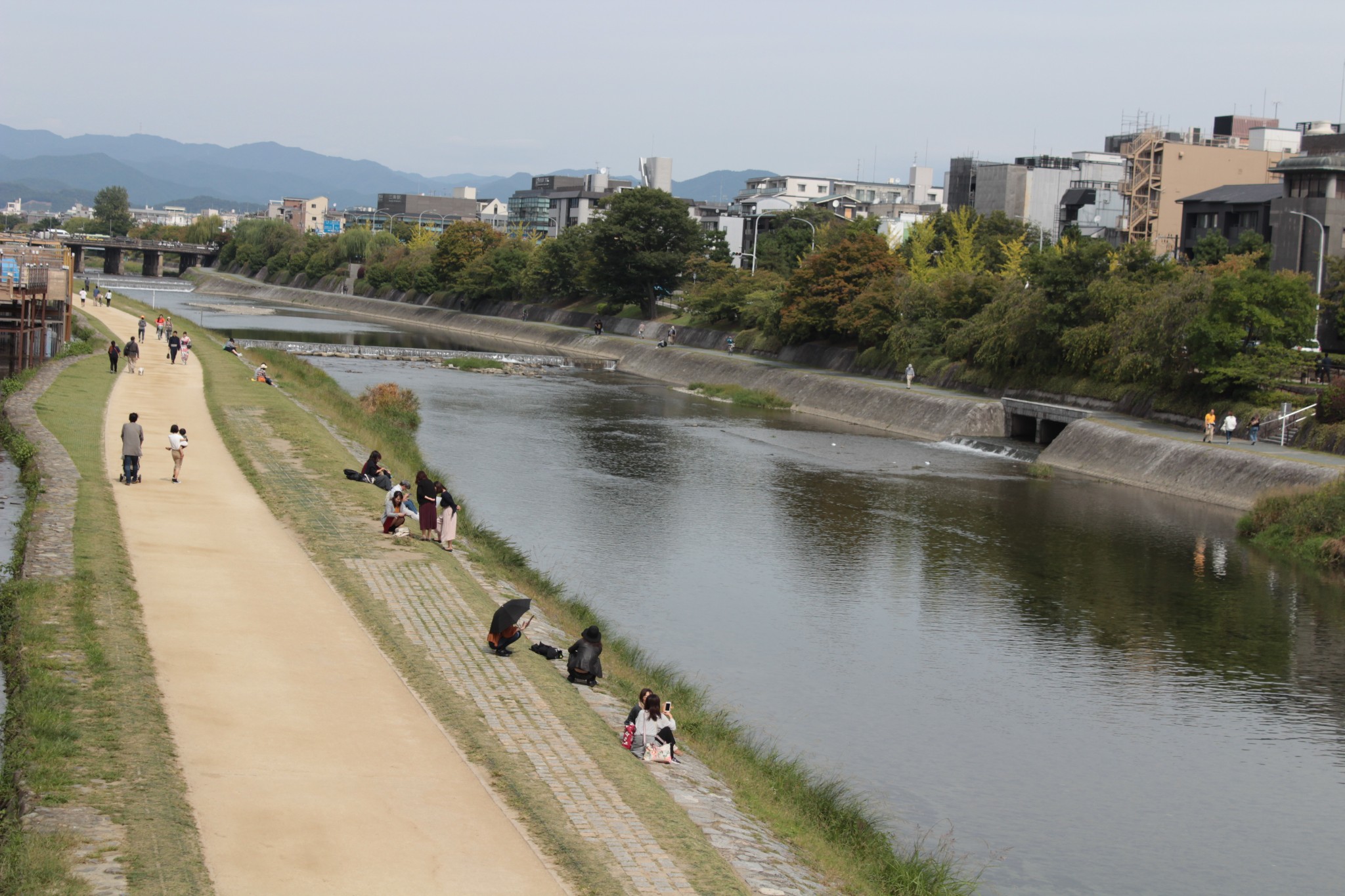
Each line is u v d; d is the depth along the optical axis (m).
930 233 135.62
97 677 19.55
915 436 85.75
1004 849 23.17
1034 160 176.38
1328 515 49.75
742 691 30.81
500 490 55.38
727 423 87.50
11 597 23.53
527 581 34.69
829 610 39.00
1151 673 34.38
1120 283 82.00
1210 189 140.62
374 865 14.72
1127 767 27.77
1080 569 46.03
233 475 41.00
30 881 12.95
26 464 39.12
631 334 152.25
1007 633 37.56
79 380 63.00
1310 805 26.20
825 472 66.44
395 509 33.72
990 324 91.38
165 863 13.89
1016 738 29.06
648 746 20.66
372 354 120.50
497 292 183.50
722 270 146.75
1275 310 70.44
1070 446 73.56
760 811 20.20
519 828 16.31
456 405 87.19
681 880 15.57
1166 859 23.30
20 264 83.44
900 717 29.95
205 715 18.97
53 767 15.98
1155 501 61.06
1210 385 72.12
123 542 29.48
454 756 18.61
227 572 28.06
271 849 14.81
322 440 50.62
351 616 25.72
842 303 111.94
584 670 24.22
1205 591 43.41
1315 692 33.22
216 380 69.25
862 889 17.95
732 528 50.38
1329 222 96.94
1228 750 29.02
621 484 59.19
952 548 48.69
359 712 20.00
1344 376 69.12
